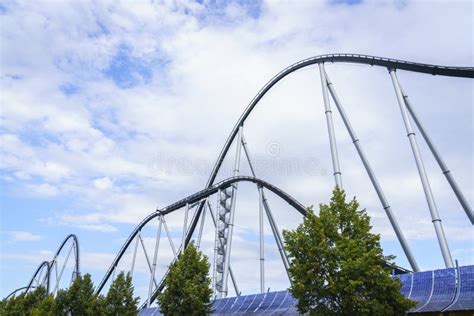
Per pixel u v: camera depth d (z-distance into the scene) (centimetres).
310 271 2597
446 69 4747
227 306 4794
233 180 6594
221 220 6669
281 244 6419
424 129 4594
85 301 5022
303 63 6066
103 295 5191
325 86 5388
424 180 4125
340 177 4706
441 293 2927
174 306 3850
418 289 3119
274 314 3975
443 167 4319
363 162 4728
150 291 7062
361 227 2764
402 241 4131
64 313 4972
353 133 4900
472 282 2789
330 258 2608
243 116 7194
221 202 6756
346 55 5500
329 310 2562
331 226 2755
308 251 2698
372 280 2481
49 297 5656
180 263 4112
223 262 6412
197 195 7088
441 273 3053
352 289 2442
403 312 2534
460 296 2769
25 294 6806
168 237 7350
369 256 2538
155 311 6222
